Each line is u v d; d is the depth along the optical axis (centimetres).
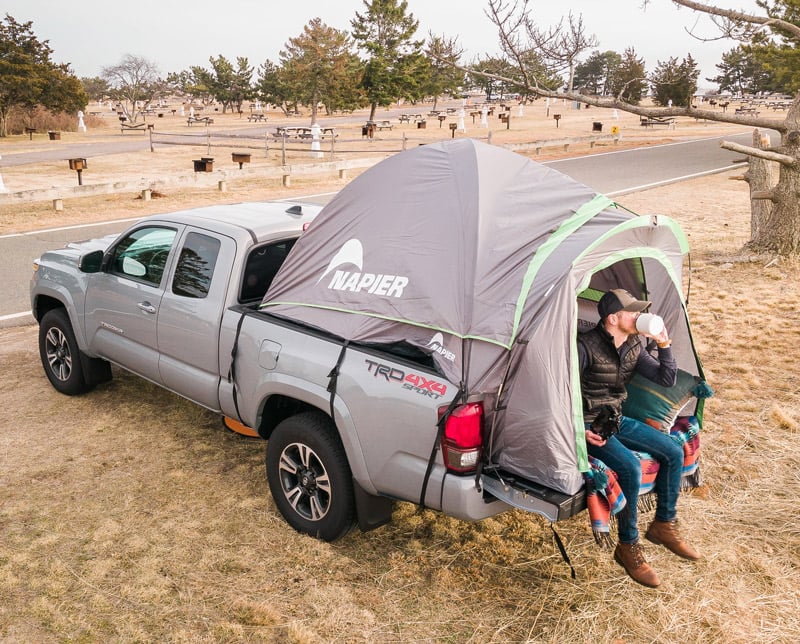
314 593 350
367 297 370
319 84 4756
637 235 360
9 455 494
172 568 371
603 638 319
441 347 332
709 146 2939
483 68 901
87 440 518
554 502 306
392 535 402
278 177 2184
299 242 423
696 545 386
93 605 343
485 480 327
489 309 324
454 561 378
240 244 450
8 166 2472
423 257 359
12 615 336
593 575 365
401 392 337
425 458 332
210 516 420
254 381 414
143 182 1702
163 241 496
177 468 478
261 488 453
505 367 313
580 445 309
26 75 4081
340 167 2183
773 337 709
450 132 3784
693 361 388
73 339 574
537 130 3956
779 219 972
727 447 494
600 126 3481
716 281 912
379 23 4647
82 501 436
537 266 321
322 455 377
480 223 351
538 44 864
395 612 338
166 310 475
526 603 344
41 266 599
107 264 534
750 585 355
